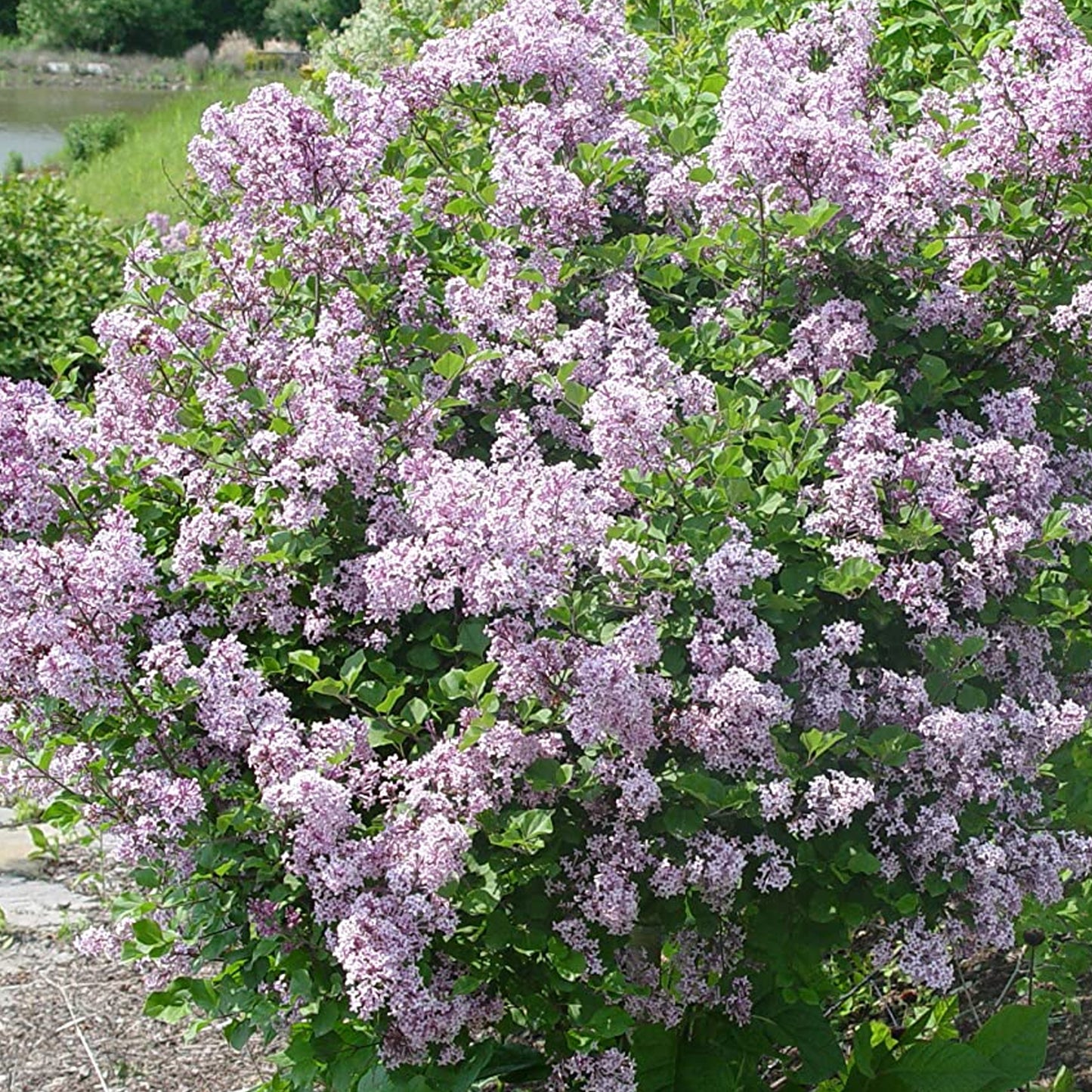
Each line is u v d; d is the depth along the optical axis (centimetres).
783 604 329
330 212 398
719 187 392
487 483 331
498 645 322
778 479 349
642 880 331
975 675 345
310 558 344
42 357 1023
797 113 402
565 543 319
